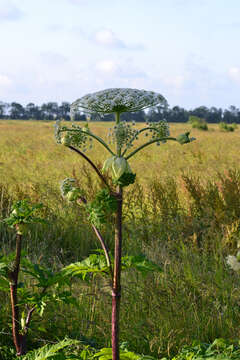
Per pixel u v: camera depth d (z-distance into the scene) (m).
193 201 7.98
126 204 7.86
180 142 2.12
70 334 3.75
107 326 4.04
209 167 19.58
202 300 4.54
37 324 3.97
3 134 54.75
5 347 3.41
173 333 3.77
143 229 7.27
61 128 2.22
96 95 2.19
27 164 22.36
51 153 29.70
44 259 6.05
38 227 7.39
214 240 6.52
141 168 19.66
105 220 2.21
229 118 164.38
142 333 3.89
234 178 8.07
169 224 7.18
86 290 4.71
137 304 4.41
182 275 5.07
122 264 2.66
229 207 7.53
